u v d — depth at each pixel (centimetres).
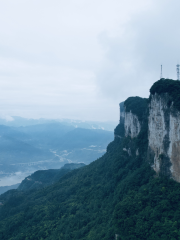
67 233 6156
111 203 6250
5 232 7594
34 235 6769
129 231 4016
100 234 4894
